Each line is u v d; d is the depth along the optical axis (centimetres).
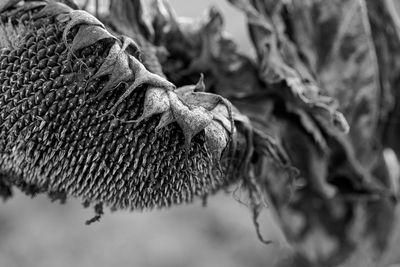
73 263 110
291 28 50
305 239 56
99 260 110
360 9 50
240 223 110
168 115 38
